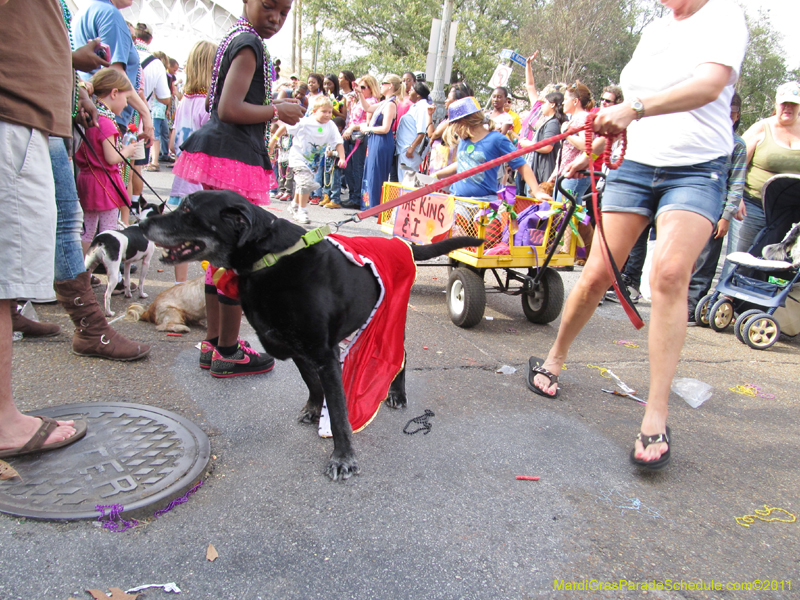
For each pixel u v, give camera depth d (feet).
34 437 6.87
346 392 7.97
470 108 14.88
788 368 13.73
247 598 5.19
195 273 17.06
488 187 15.34
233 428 8.32
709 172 8.27
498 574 5.80
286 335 7.38
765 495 7.81
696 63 7.75
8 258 6.49
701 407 10.82
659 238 8.30
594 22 100.89
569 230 14.73
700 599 5.71
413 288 18.10
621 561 6.18
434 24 32.71
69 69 7.05
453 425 9.05
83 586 5.14
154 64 25.90
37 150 6.61
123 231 13.15
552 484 7.60
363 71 106.32
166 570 5.43
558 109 22.15
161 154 40.83
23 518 5.83
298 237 7.32
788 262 15.47
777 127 16.17
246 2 8.67
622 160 8.55
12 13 6.17
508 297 18.33
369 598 5.32
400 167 27.78
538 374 10.66
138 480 6.58
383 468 7.62
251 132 9.10
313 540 6.07
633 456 8.14
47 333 10.73
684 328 8.09
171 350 11.05
